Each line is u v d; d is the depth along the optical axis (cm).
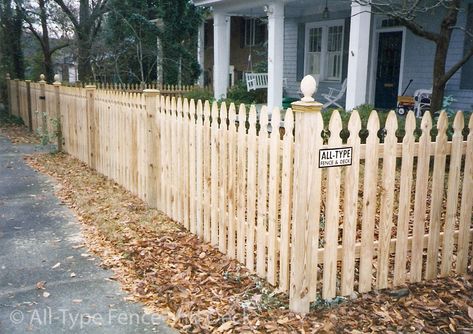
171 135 584
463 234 435
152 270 450
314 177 353
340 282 405
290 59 1571
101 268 464
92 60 2022
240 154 437
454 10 771
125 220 592
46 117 1171
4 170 916
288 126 365
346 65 1352
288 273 387
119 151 752
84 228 579
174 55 1881
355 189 373
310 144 348
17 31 2045
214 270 446
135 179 699
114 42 1920
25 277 445
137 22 1839
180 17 1850
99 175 843
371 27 1280
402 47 1196
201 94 1362
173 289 411
